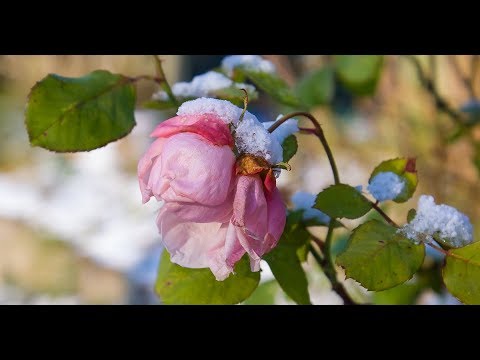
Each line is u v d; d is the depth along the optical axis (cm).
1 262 336
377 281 82
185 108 79
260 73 116
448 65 220
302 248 103
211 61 299
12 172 409
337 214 91
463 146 215
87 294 307
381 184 95
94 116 98
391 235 85
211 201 72
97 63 425
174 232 77
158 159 75
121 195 368
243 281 94
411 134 234
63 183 385
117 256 316
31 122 95
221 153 74
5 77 457
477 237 213
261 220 75
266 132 78
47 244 334
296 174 282
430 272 138
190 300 94
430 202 89
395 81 238
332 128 278
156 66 108
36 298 310
